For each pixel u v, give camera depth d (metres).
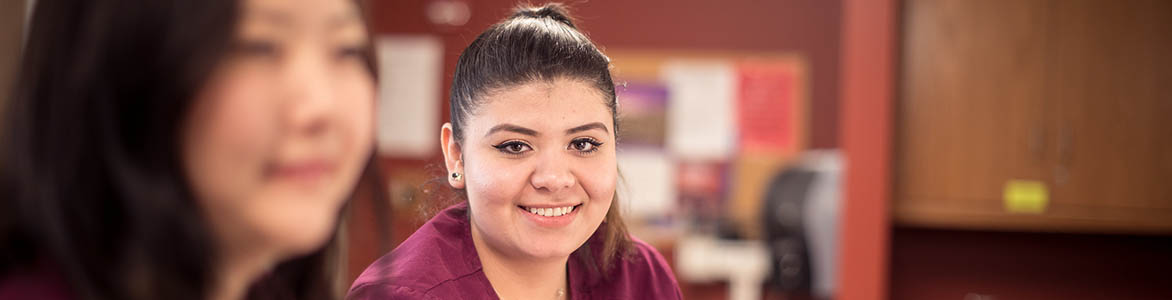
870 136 2.54
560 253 0.78
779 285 2.71
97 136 0.32
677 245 3.55
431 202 0.92
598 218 0.80
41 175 0.33
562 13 0.84
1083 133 2.58
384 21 3.61
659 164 3.60
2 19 1.21
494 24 0.83
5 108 0.34
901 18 2.63
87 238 0.32
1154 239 2.82
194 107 0.31
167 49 0.31
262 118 0.32
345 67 0.35
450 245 0.83
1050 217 2.59
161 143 0.31
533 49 0.77
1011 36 2.60
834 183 2.67
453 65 0.95
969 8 2.60
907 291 2.86
